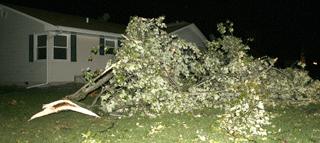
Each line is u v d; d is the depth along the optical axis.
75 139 6.91
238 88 9.31
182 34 23.77
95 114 8.85
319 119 9.02
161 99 9.13
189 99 9.61
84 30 18.12
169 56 9.56
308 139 6.98
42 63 17.44
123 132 7.45
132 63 8.61
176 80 9.84
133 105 9.57
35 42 17.78
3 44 19.00
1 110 10.06
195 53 11.09
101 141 6.71
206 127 7.82
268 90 11.02
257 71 10.67
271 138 7.03
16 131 7.59
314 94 11.66
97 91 13.20
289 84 11.20
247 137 7.06
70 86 16.36
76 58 18.28
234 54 11.16
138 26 9.62
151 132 7.34
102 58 19.53
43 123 8.39
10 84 18.69
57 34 17.31
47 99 12.15
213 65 10.45
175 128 7.75
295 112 9.96
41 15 18.58
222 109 10.10
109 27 20.89
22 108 10.38
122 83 8.77
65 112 9.83
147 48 9.31
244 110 7.63
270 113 9.32
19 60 18.39
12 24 18.64
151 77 8.77
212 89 10.36
